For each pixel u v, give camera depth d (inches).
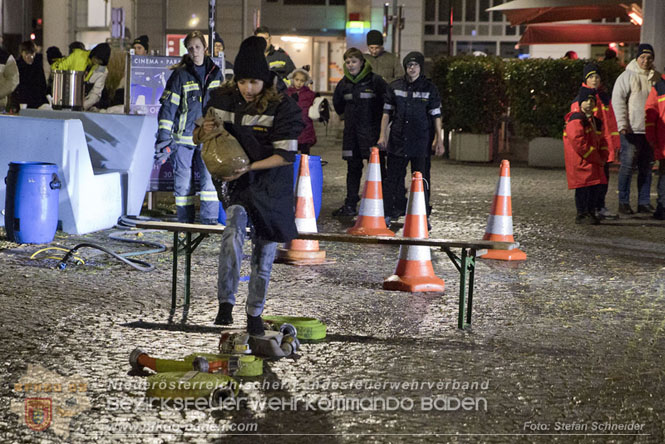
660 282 458.0
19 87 874.8
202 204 582.6
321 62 1883.6
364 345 331.9
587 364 314.3
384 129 621.0
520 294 424.8
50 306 376.8
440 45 1886.1
